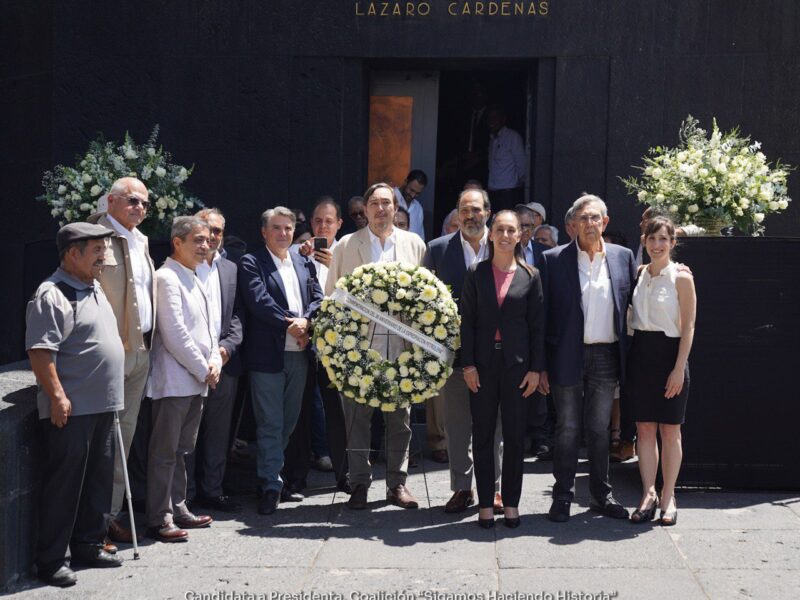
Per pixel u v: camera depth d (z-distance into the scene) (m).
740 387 6.82
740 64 8.95
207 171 9.34
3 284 10.05
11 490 5.12
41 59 9.63
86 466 5.46
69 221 7.34
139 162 7.43
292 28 9.22
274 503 6.50
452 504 6.46
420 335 6.23
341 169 9.30
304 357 6.75
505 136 10.17
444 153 11.41
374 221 6.74
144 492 6.51
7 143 10.01
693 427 6.85
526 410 6.17
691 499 6.71
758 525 6.14
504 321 6.10
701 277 6.80
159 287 6.04
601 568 5.42
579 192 9.12
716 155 7.27
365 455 6.57
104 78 9.34
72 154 9.41
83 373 5.30
